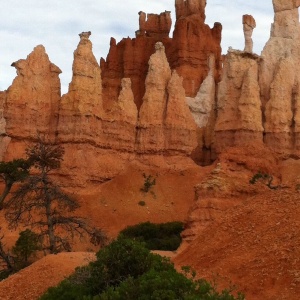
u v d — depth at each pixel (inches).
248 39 3531.0
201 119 3363.7
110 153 2982.3
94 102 2974.9
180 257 1103.0
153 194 2812.5
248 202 1149.1
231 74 3230.8
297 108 3105.3
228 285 920.3
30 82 2989.7
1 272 1669.5
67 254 1348.4
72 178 2783.0
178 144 3078.2
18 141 2896.2
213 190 1771.7
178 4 3880.4
